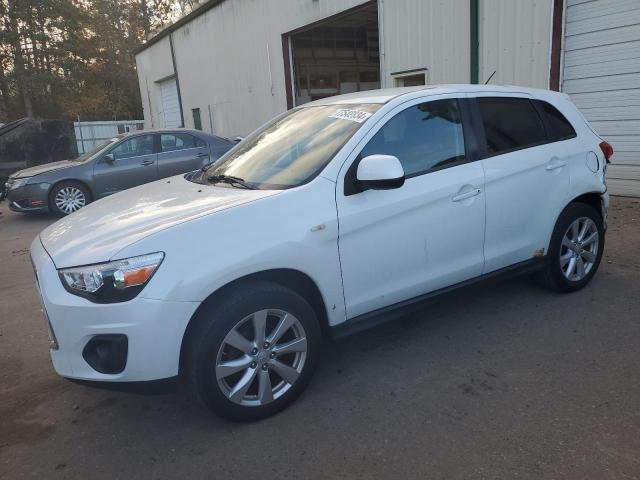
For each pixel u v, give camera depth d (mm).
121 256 2666
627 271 5008
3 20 36156
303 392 3252
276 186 3277
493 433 2809
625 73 7500
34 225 9961
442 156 3660
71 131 15164
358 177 3123
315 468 2641
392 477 2539
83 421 3205
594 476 2451
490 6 8805
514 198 3945
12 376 3836
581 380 3256
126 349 2672
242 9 15961
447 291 3721
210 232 2820
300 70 17750
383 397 3215
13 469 2789
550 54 8156
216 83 18547
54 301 2754
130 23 45344
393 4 10609
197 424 3084
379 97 3738
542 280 4543
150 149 10672
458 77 9562
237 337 2863
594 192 4465
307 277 3105
